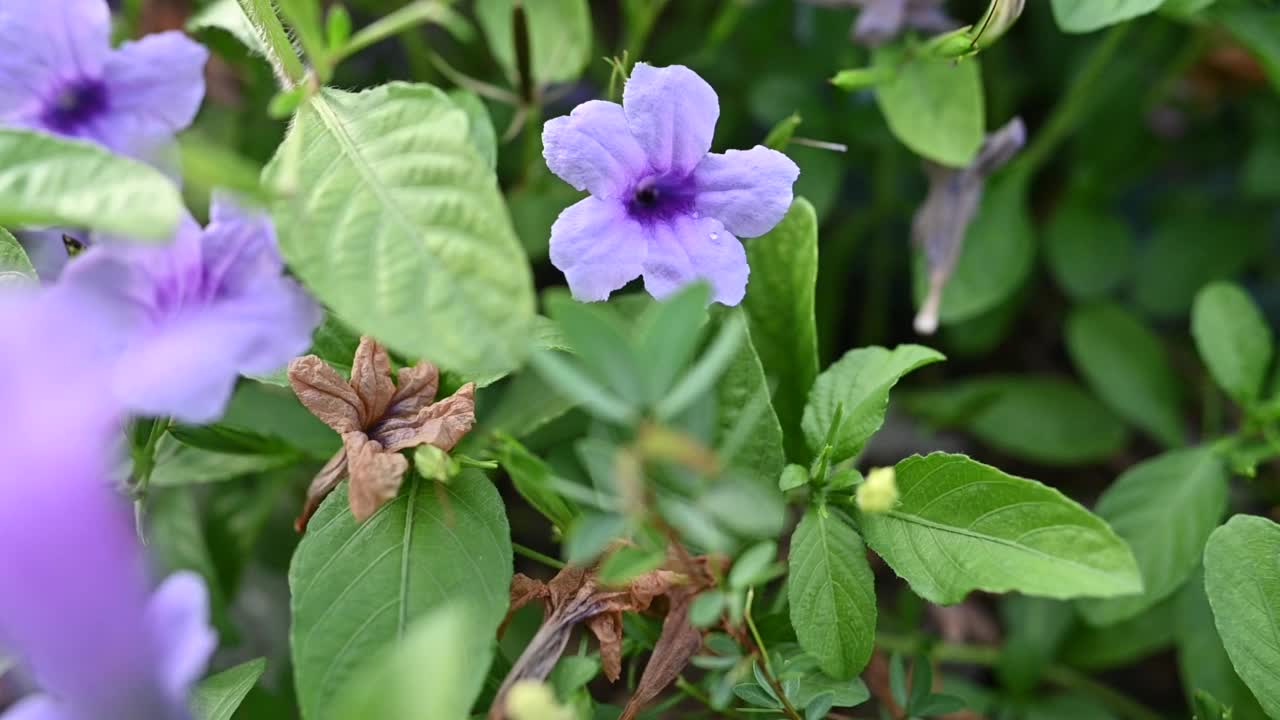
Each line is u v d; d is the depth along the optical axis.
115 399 0.38
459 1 0.60
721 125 0.60
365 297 0.41
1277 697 0.43
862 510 0.44
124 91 0.45
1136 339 0.57
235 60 0.52
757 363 0.44
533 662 0.42
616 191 0.44
